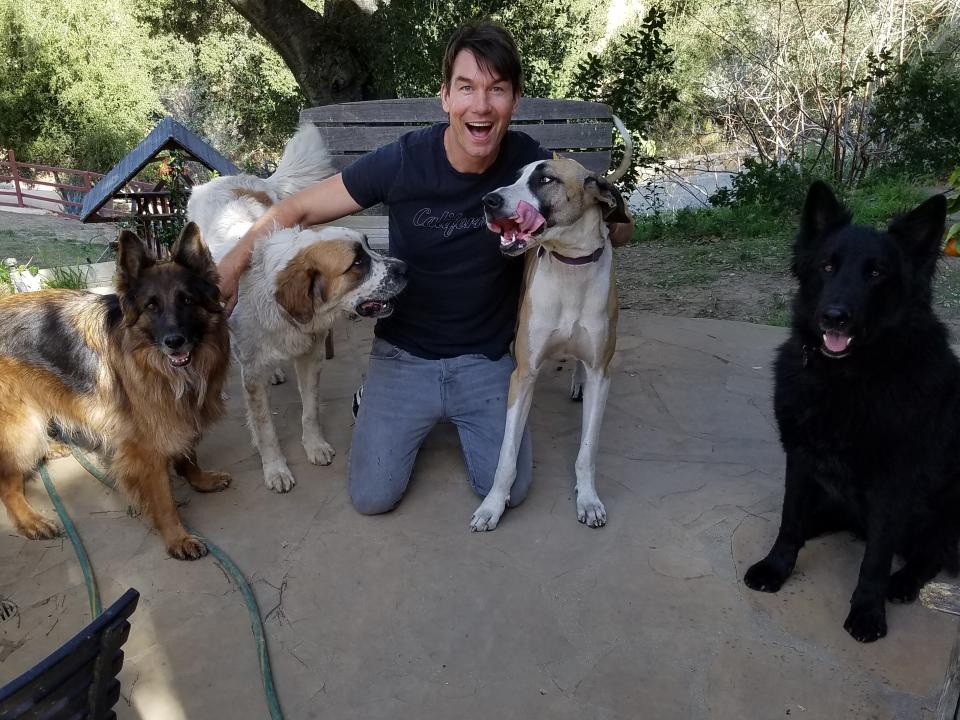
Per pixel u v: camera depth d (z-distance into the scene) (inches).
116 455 110.2
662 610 97.0
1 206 722.2
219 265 121.2
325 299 117.5
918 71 400.8
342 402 159.0
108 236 576.4
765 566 101.6
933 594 63.4
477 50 104.0
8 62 862.5
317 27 408.8
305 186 172.2
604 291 106.7
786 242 310.0
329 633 93.5
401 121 199.2
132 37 842.8
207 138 807.1
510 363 128.0
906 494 89.8
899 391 87.9
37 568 105.7
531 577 103.3
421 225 118.3
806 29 460.1
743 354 179.9
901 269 87.6
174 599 99.4
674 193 524.7
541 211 97.7
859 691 84.4
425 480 128.6
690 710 82.0
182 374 107.0
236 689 84.8
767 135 527.8
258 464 135.0
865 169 413.7
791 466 98.8
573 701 83.2
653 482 126.8
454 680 86.2
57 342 112.3
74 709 50.6
